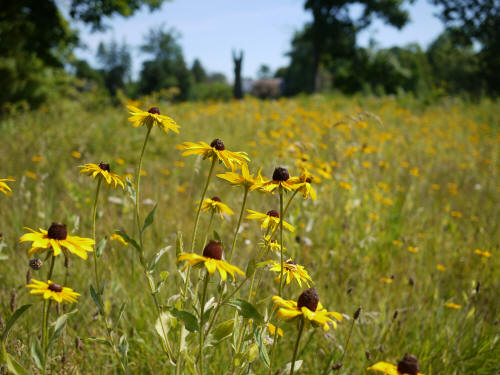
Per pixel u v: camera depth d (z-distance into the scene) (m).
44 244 1.46
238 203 3.99
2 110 12.02
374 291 3.32
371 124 10.06
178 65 70.12
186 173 6.37
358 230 4.15
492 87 33.72
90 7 18.75
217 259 1.42
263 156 6.20
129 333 2.47
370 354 2.33
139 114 1.71
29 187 4.72
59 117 9.52
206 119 10.70
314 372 2.36
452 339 2.67
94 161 6.56
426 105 19.02
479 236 4.36
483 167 8.14
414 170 6.29
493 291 3.40
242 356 1.67
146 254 3.36
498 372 2.49
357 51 38.16
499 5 30.19
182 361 1.76
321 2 36.91
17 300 2.57
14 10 17.02
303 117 10.45
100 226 3.91
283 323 1.75
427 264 3.91
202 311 1.50
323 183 4.80
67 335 2.33
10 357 1.38
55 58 18.59
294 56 58.22
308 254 3.74
